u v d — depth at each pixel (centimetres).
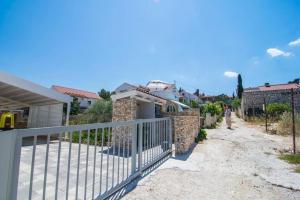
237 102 4328
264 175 543
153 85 2939
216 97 6419
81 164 627
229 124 1747
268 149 893
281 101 2538
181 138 789
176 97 2680
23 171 538
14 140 222
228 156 759
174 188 440
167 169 580
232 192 427
